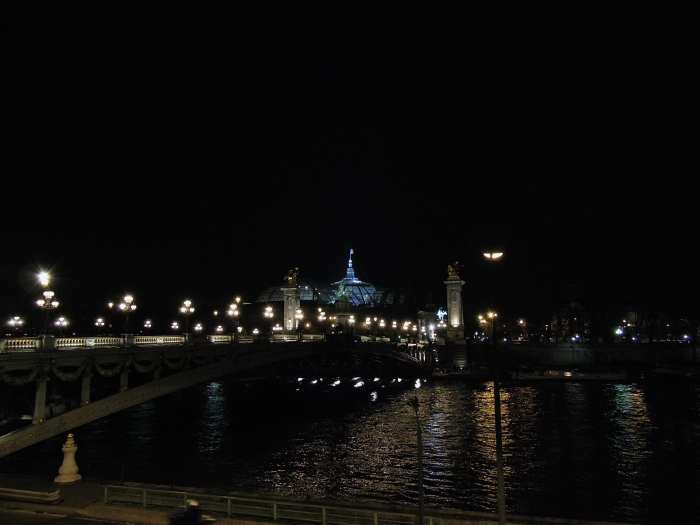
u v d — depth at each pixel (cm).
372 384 12669
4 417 4547
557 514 4034
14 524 2664
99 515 2827
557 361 16750
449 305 16212
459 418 8106
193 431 7175
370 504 3228
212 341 6469
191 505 2630
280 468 5306
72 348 4241
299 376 13338
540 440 6494
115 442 6347
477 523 2794
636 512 4075
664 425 7325
